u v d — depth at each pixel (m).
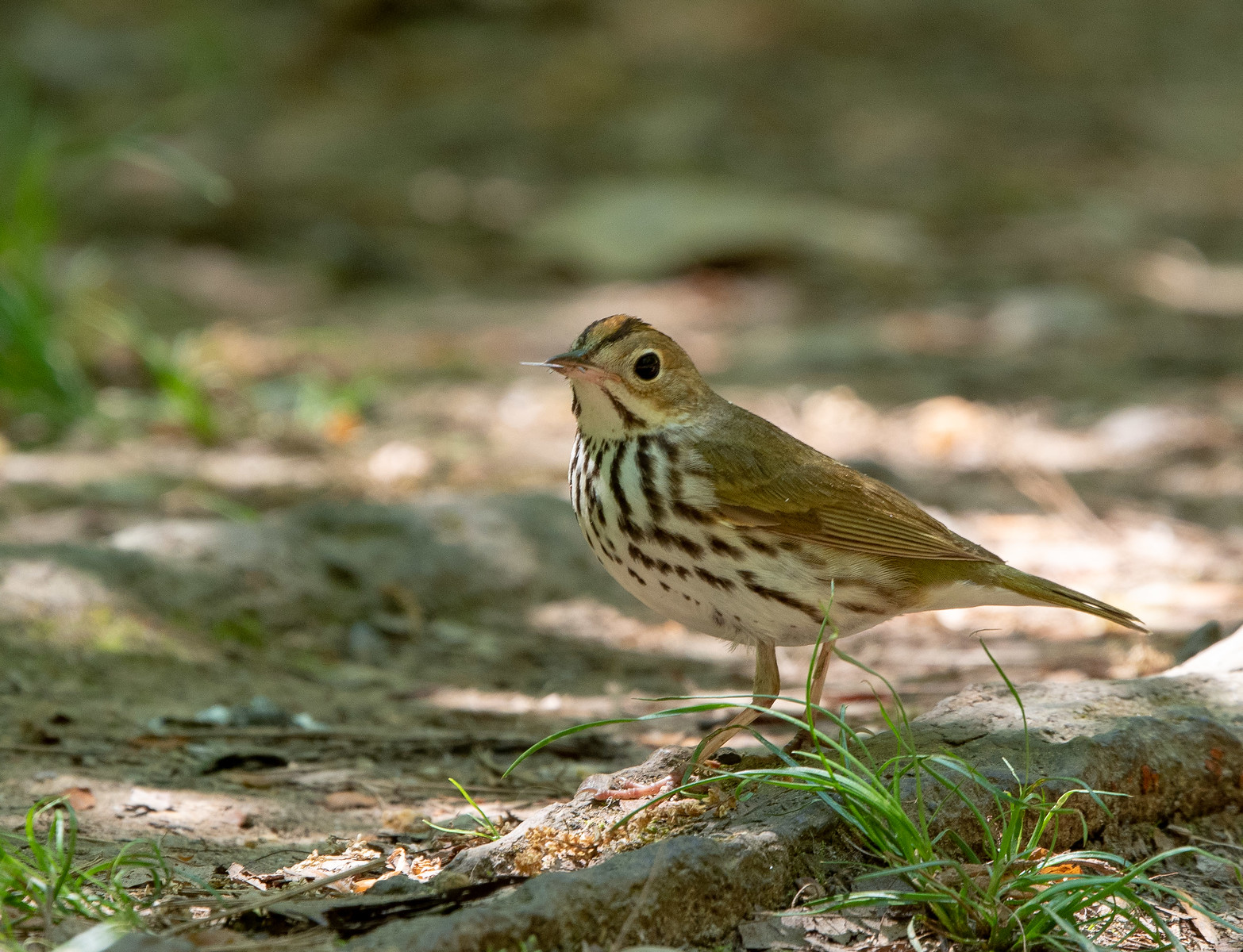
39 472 13.80
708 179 28.28
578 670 10.23
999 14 40.34
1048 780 6.23
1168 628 10.54
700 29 37.28
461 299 22.27
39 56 31.00
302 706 9.21
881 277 23.56
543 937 5.22
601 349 7.23
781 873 5.85
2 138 24.23
